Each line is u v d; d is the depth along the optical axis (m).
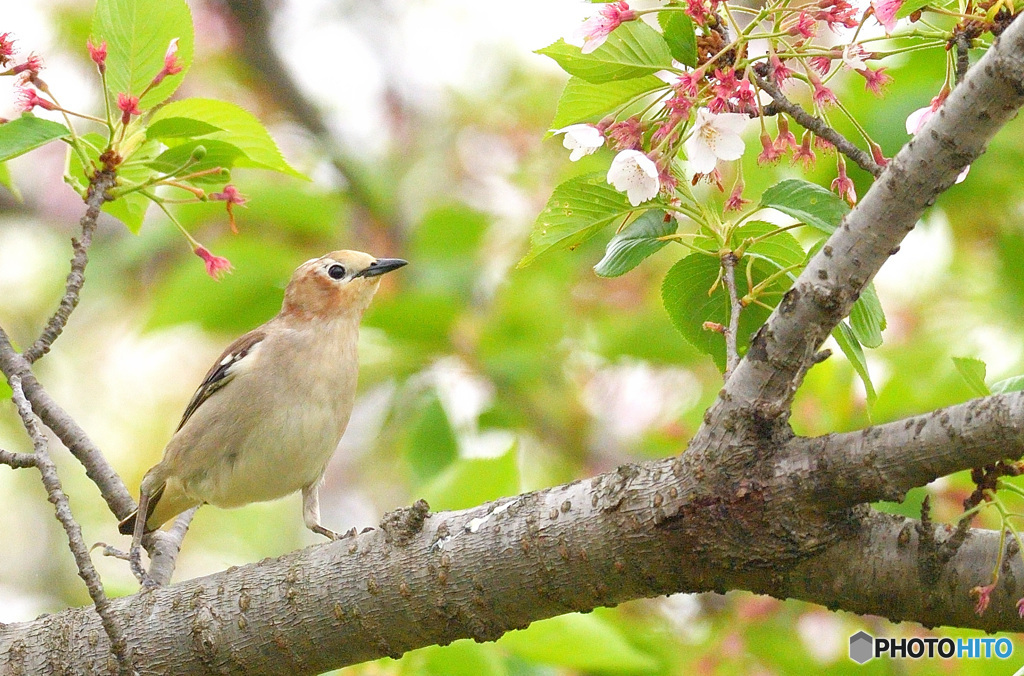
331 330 11.73
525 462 16.45
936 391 11.89
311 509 11.45
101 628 8.02
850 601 6.72
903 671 12.12
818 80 6.99
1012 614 6.54
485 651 9.60
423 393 15.25
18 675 8.02
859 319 7.14
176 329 15.18
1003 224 14.33
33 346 8.28
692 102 6.81
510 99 17.80
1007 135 13.08
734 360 6.91
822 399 12.10
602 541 6.85
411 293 15.02
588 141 7.07
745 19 10.62
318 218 15.11
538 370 15.22
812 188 7.16
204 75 19.95
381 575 7.38
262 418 11.05
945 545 6.55
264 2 19.92
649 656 12.17
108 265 19.39
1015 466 6.62
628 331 15.11
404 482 16.44
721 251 7.36
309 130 20.08
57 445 20.33
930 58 11.32
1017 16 6.55
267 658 7.62
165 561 10.40
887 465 6.25
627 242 7.62
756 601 12.77
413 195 18.38
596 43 6.87
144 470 20.08
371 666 9.84
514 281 15.66
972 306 14.95
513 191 16.52
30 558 20.45
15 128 8.38
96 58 8.53
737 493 6.51
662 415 16.03
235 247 14.52
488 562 7.14
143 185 8.75
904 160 6.25
